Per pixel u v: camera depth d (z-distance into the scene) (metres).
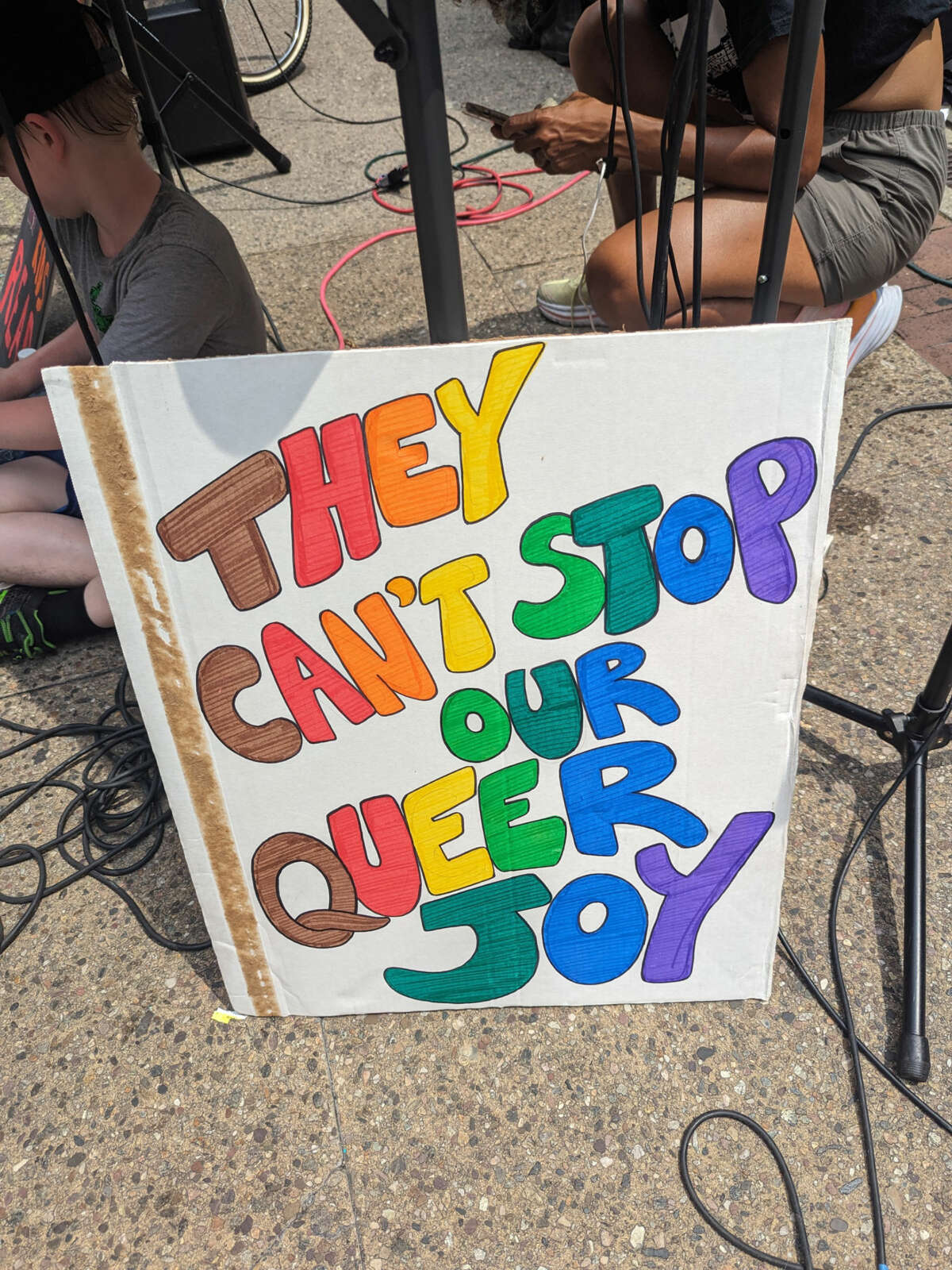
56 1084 1.43
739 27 1.59
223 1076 1.42
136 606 1.11
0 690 2.09
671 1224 1.24
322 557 1.08
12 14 1.33
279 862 1.30
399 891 1.32
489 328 2.87
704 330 0.97
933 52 1.87
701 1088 1.36
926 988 1.44
